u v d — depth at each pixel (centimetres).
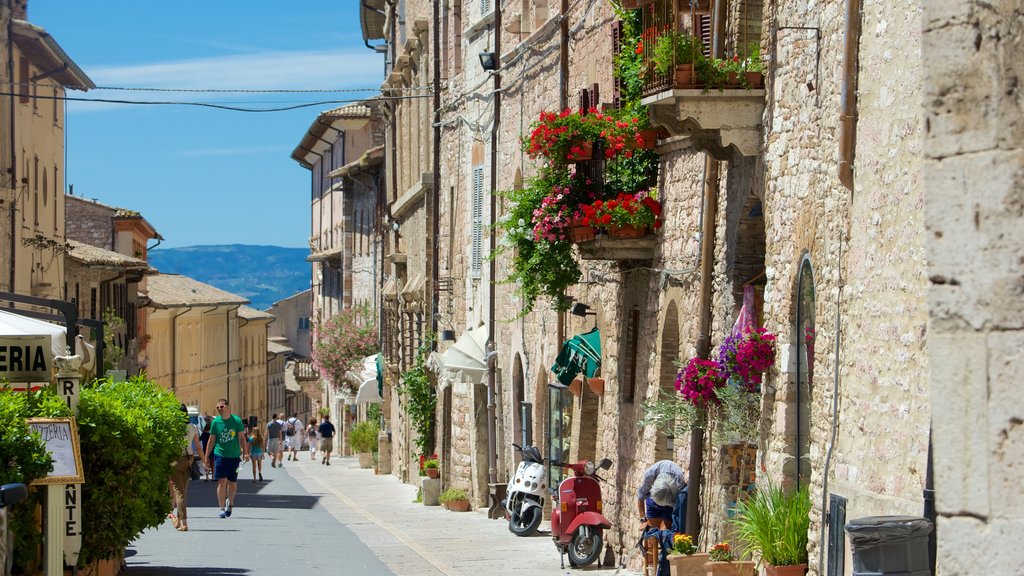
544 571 2558
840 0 1578
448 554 2869
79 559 1936
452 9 4656
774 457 1822
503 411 3941
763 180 1895
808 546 1641
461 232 4562
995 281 668
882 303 1413
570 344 2895
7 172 5866
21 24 5919
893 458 1366
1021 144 666
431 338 4953
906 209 1352
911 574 1055
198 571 2344
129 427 2003
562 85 3158
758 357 1850
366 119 9669
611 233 2488
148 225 9950
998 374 665
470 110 4394
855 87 1500
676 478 2208
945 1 680
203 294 12069
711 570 1791
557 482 3269
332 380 8675
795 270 1747
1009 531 659
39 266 6475
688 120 1945
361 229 8812
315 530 3350
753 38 2022
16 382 1817
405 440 5897
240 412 13488
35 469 1677
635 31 2447
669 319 2403
